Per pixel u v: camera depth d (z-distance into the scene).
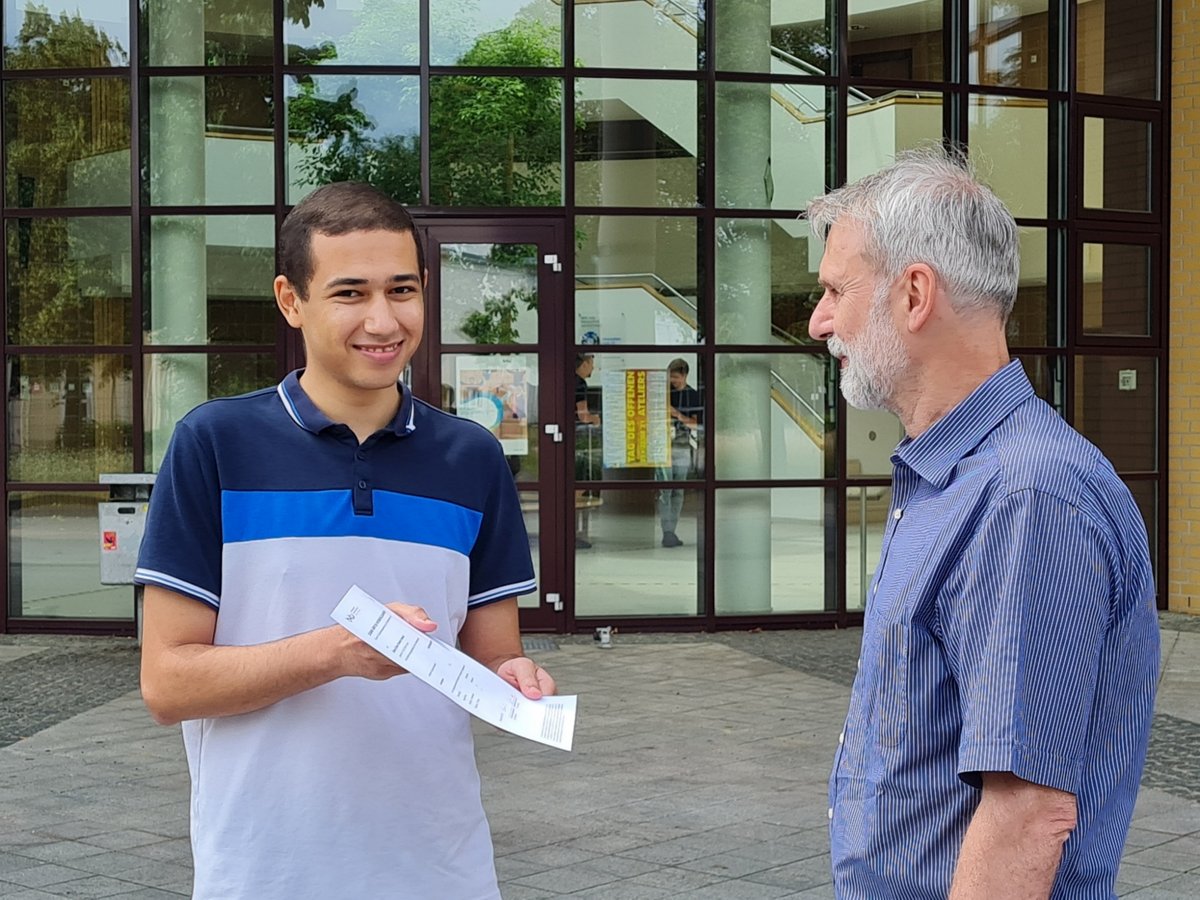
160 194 10.30
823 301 2.09
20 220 10.34
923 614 1.85
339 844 2.18
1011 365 1.96
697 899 4.70
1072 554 1.76
